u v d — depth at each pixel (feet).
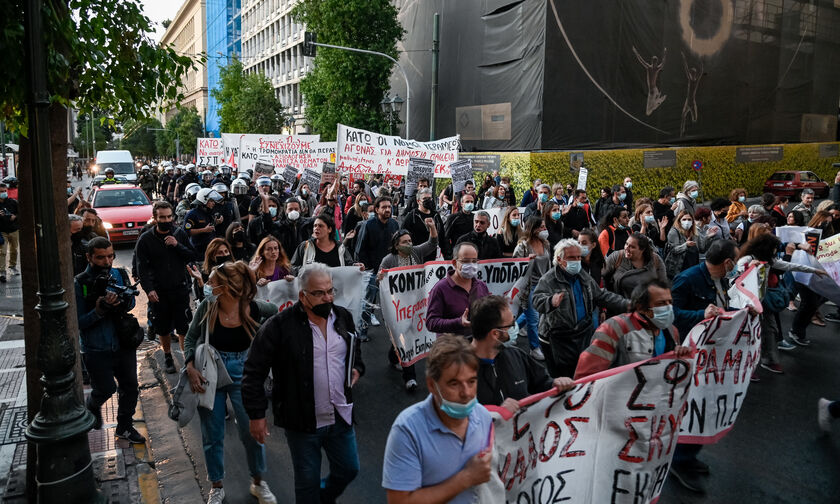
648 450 12.22
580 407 11.34
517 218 27.40
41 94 11.98
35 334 14.64
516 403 10.46
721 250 16.66
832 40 115.65
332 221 23.11
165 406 20.59
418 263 23.95
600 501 12.04
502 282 22.68
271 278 21.21
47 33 12.94
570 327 16.81
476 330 11.35
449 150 49.06
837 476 15.57
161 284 22.89
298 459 12.17
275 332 12.09
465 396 8.00
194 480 15.79
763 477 15.52
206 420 14.21
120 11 15.12
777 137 109.09
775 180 99.55
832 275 24.61
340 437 12.46
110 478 15.51
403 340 20.97
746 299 17.34
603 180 81.66
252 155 59.77
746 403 20.02
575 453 11.51
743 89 101.81
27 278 14.47
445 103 97.04
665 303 12.95
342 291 21.61
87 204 32.71
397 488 8.14
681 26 90.74
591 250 22.35
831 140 120.26
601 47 82.07
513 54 82.79
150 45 15.56
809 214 40.88
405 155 47.67
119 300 16.35
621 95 85.20
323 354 12.15
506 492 10.56
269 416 19.83
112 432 18.10
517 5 81.46
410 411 8.40
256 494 14.61
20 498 14.66
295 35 196.65
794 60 109.19
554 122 80.18
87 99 16.07
